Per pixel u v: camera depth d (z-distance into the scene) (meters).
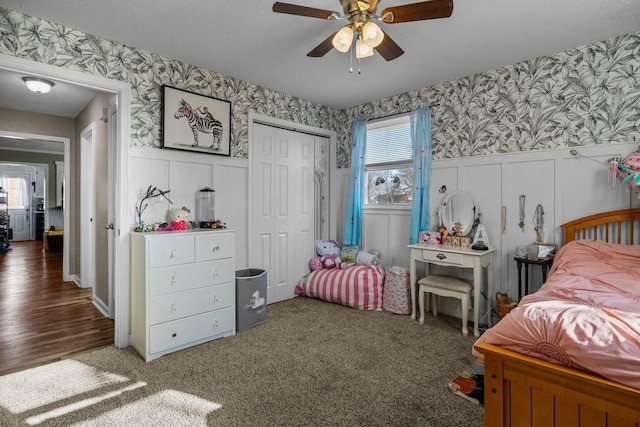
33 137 4.53
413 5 1.70
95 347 2.68
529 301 1.76
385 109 4.05
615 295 1.69
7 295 4.17
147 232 2.61
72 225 4.91
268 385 2.08
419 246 3.26
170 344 2.52
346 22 2.36
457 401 1.91
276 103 3.83
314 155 4.40
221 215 3.36
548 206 2.91
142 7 2.18
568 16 2.28
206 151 3.18
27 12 2.23
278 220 3.99
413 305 3.31
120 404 1.88
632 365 1.01
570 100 2.79
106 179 3.48
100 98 3.66
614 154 2.60
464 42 2.64
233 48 2.77
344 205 4.53
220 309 2.81
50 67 2.34
